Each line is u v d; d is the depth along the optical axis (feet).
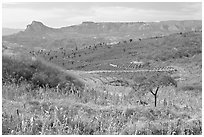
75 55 638.12
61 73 74.54
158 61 451.12
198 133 37.55
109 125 36.42
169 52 488.44
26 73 66.85
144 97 67.97
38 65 72.38
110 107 47.26
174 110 51.11
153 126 37.91
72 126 35.99
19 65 68.90
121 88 82.69
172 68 335.06
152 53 507.30
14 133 31.30
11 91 51.80
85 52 652.48
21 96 49.90
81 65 501.97
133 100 60.29
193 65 332.80
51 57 625.41
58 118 37.19
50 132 32.71
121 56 556.51
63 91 61.77
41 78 65.31
